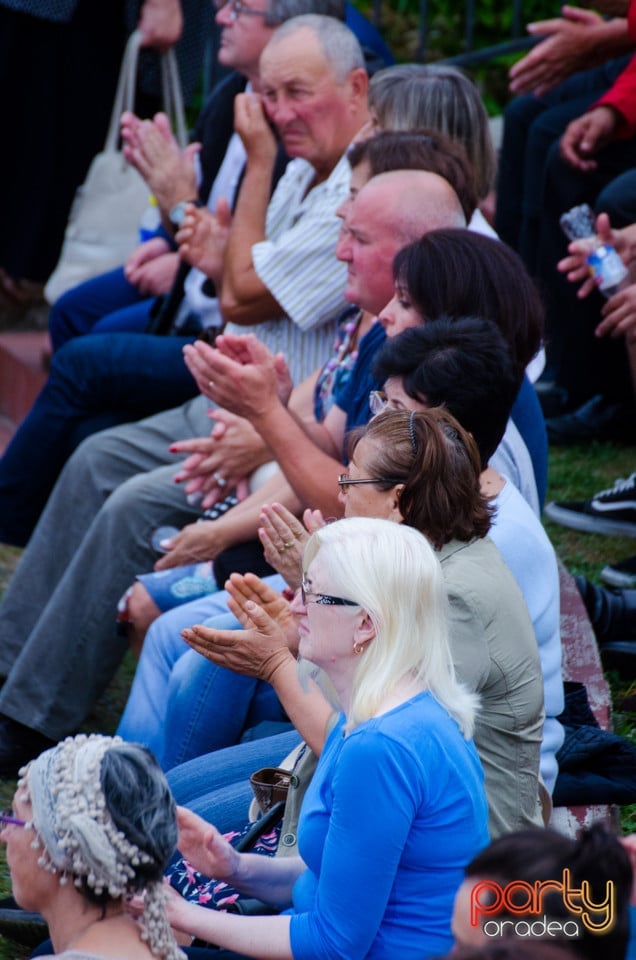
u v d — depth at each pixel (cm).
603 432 1794
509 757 755
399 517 768
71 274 2056
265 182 1372
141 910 614
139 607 1220
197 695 1038
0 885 1095
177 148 1561
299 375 1378
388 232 1071
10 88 2180
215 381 1057
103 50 2186
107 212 2044
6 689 1311
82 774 611
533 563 861
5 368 2345
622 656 1273
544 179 1730
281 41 1351
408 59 2689
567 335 1767
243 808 886
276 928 686
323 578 691
